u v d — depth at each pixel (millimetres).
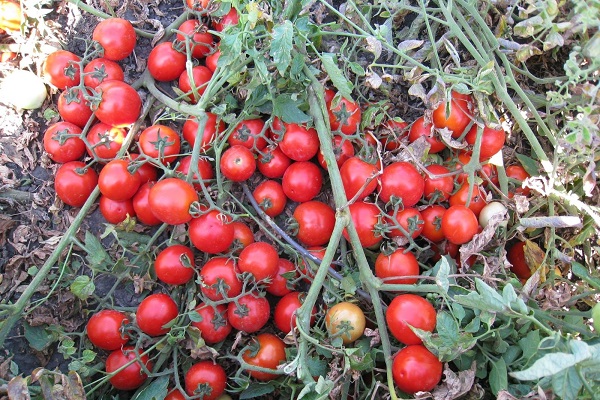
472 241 432
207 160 480
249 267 420
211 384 428
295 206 498
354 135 458
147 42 524
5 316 448
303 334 382
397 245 443
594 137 418
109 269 472
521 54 447
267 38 452
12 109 500
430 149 478
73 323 462
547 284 447
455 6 474
